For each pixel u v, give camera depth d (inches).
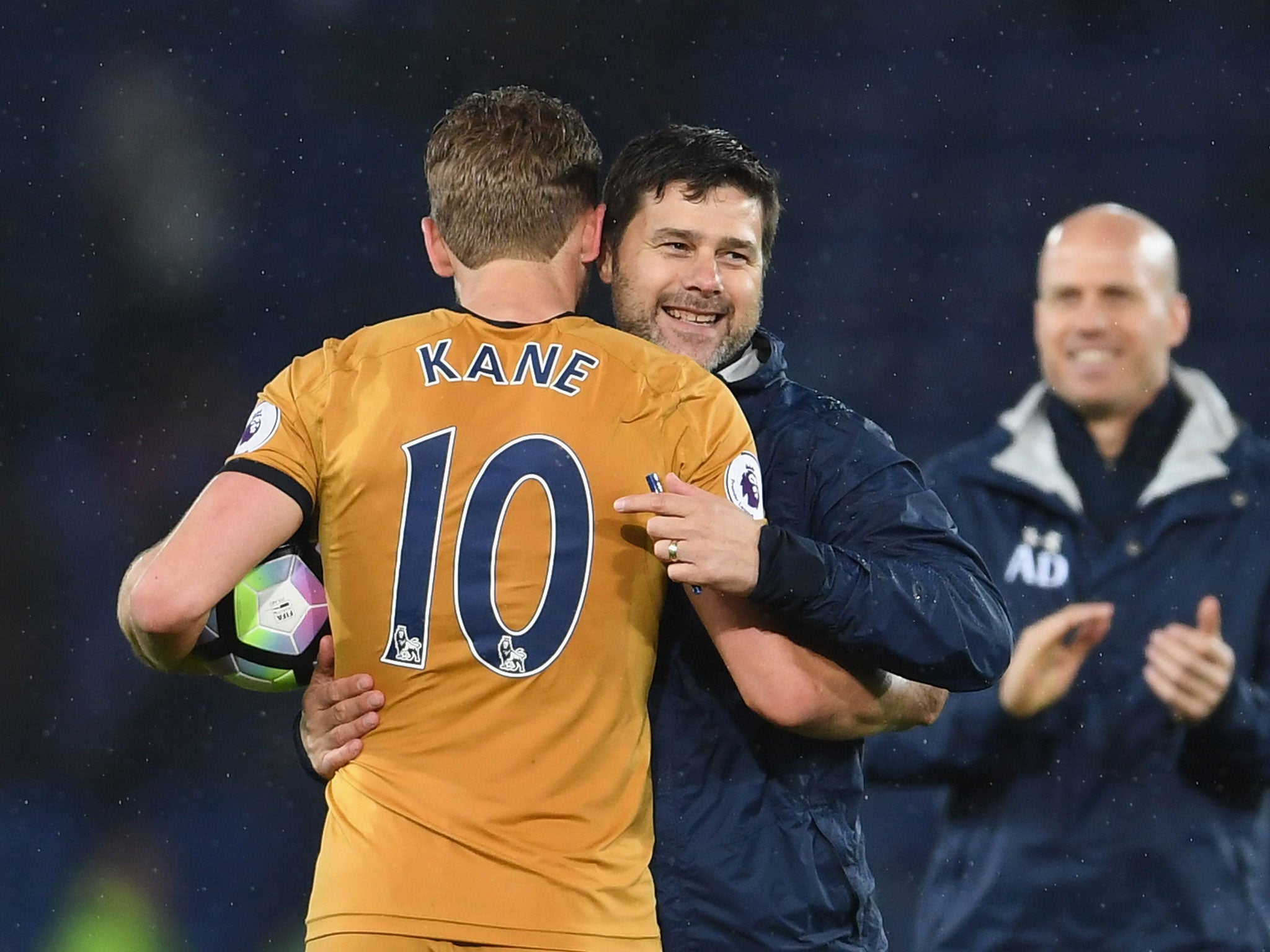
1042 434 617.0
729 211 394.9
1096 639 567.2
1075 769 574.9
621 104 1502.2
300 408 324.5
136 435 1406.3
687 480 328.8
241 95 1477.6
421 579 313.7
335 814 319.3
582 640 315.3
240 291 1459.2
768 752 374.9
